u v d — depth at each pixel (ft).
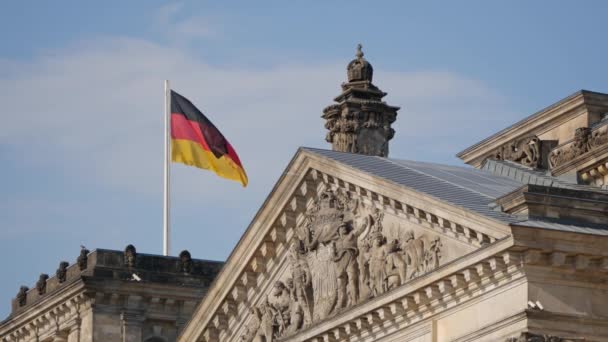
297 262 376.07
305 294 374.84
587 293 324.19
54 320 466.29
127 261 456.45
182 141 463.42
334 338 365.81
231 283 394.73
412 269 346.74
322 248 370.12
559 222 327.06
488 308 330.13
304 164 370.94
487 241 328.70
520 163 397.19
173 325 456.86
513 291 324.60
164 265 458.91
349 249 361.71
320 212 370.32
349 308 359.66
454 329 337.52
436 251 341.62
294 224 378.32
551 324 321.32
